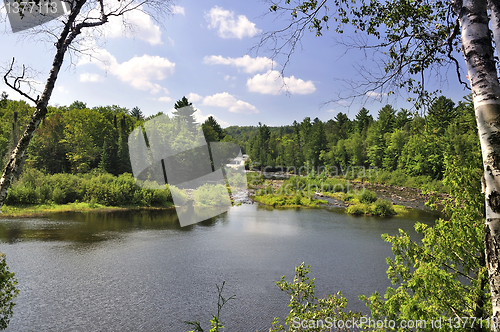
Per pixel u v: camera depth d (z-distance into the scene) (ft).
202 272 42.19
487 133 5.76
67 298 33.65
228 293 35.37
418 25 11.37
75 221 74.90
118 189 97.71
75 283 37.78
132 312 30.86
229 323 28.81
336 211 95.86
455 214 11.94
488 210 5.72
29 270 41.55
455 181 11.69
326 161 257.55
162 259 47.70
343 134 287.48
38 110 9.89
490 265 5.63
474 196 11.41
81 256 48.34
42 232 62.59
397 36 11.49
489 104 5.79
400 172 164.66
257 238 61.98
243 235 64.59
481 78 5.93
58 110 226.79
